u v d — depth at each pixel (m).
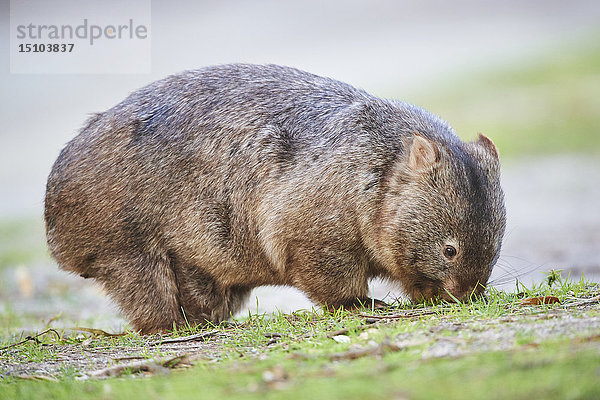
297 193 11.16
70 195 11.88
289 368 7.56
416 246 10.92
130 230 11.73
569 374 6.40
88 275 12.27
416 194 10.86
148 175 11.61
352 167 11.04
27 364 9.66
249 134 11.52
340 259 11.21
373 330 9.00
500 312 9.40
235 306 12.47
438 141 11.23
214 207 11.59
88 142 11.94
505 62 51.59
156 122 11.77
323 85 11.87
